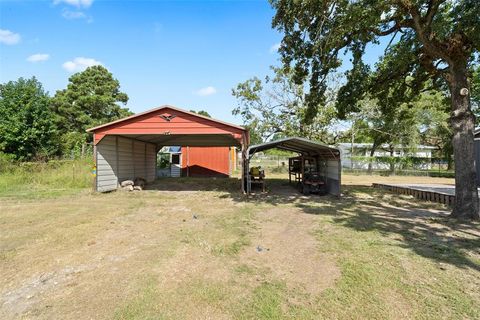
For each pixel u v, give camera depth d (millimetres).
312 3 6922
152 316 2682
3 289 3246
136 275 3598
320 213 7602
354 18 6301
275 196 11172
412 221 6531
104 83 32281
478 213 6625
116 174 13055
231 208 8406
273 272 3697
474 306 2799
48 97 21141
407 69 9500
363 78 10117
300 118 21156
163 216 7211
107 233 5562
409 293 3078
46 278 3531
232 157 28781
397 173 24500
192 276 3572
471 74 9047
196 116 11227
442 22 6520
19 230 5750
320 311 2748
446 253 4309
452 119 6922
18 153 18359
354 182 17594
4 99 18656
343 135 23016
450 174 22203
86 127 28875
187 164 23438
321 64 8953
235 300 2973
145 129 11383
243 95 22484
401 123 24578
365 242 4887
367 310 2756
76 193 11180
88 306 2863
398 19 7402
